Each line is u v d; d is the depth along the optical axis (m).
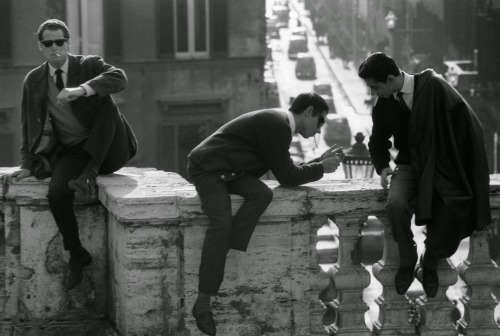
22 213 7.65
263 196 6.91
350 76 75.62
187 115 40.22
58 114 7.58
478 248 7.33
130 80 39.34
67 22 37.31
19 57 37.41
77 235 7.56
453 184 6.86
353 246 7.23
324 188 7.14
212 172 6.90
